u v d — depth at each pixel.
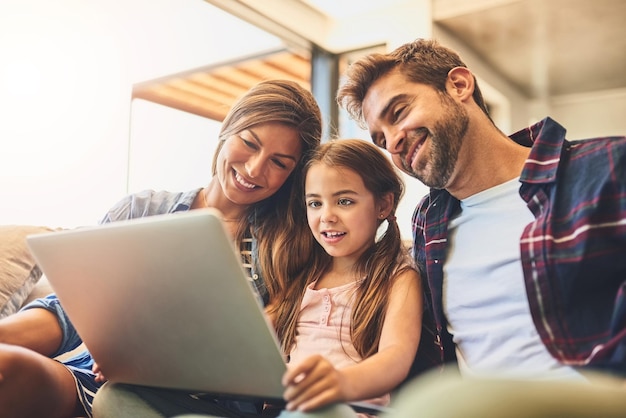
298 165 1.35
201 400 0.91
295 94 1.36
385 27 2.98
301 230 1.33
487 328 1.01
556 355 0.90
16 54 1.84
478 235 1.09
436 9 2.84
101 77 2.12
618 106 3.70
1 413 0.85
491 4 2.65
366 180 1.21
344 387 0.67
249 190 1.32
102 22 2.14
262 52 2.86
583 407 0.46
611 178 0.92
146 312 0.76
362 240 1.21
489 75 3.33
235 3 2.64
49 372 0.94
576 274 0.91
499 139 1.12
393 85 1.14
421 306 1.13
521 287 0.98
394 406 0.95
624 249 0.89
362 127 1.28
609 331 0.88
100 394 0.92
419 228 1.25
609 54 3.14
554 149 1.02
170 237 0.67
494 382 0.48
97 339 0.86
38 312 1.09
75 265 0.78
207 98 2.50
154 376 0.85
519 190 1.03
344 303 1.18
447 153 1.10
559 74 3.45
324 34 3.15
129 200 1.41
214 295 0.68
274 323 1.24
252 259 1.36
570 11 2.65
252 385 0.74
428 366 1.13
